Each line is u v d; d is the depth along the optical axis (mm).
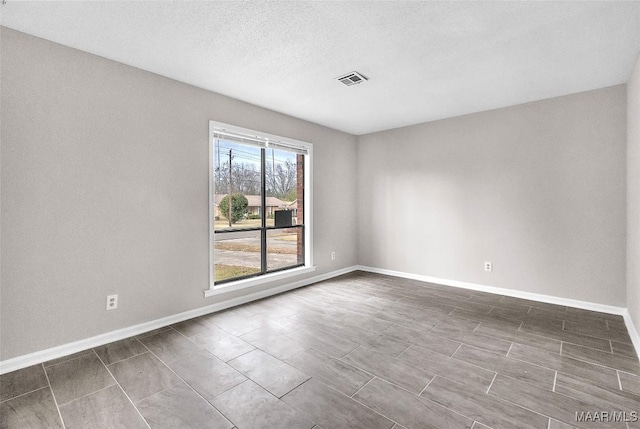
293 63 2705
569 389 1938
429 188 4566
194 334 2771
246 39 2314
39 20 2068
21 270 2209
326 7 1938
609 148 3223
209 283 3318
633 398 1842
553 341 2607
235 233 3775
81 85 2459
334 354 2410
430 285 4398
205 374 2123
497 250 3965
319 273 4699
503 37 2299
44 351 2301
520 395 1880
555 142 3533
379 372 2150
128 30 2193
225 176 3682
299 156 4609
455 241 4328
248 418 1690
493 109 3961
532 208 3697
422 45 2410
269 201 4176
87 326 2508
